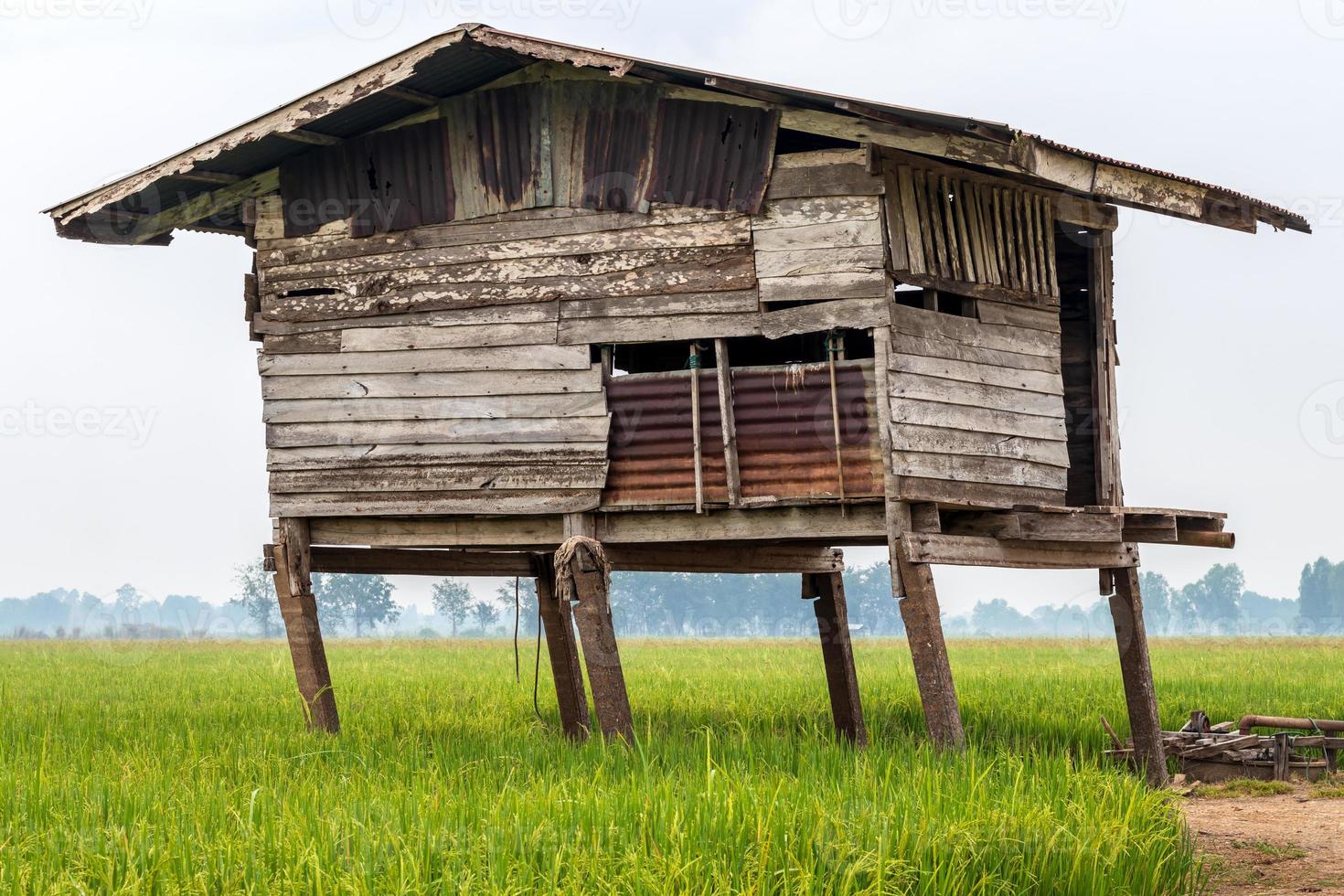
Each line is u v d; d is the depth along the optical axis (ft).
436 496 51.16
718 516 48.21
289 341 53.67
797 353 63.00
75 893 27.25
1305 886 36.99
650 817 31.53
